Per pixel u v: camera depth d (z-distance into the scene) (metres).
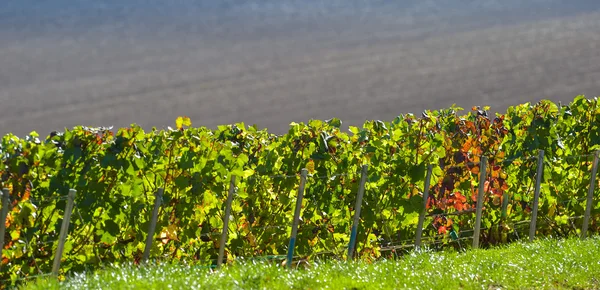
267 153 45.91
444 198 49.44
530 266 42.28
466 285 38.06
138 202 41.41
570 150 55.19
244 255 44.41
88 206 40.09
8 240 38.16
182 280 35.25
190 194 42.50
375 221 47.69
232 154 43.88
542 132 52.69
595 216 55.41
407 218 48.41
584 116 54.97
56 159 39.62
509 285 38.91
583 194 54.97
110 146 40.03
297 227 42.28
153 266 38.78
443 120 52.75
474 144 50.78
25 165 37.81
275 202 45.44
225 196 44.19
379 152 47.12
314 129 45.97
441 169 48.91
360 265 40.94
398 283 37.84
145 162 41.25
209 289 34.75
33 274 39.62
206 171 42.56
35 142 38.69
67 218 37.22
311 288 36.09
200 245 44.12
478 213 48.91
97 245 41.41
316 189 46.19
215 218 43.91
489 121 52.28
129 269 37.75
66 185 40.00
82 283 35.44
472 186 51.81
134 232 41.56
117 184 40.84
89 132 40.22
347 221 47.19
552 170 53.97
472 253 45.41
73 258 40.94
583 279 40.44
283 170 45.41
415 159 47.78
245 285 35.88
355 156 47.22
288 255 42.09
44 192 39.75
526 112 54.12
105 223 40.78
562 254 44.81
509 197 54.16
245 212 44.84
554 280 40.31
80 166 40.19
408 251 47.94
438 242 51.31
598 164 54.62
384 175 47.53
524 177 53.50
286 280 36.56
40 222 39.84
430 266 41.19
